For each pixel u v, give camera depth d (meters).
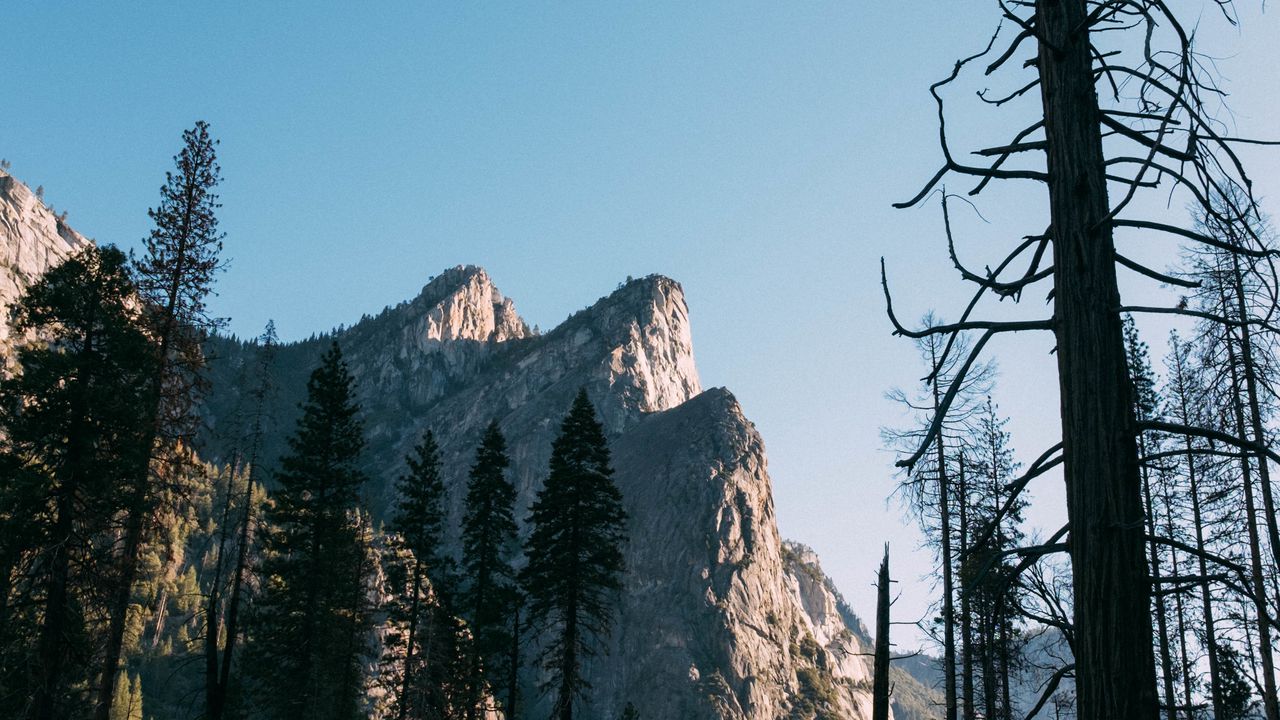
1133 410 3.98
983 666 22.91
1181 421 21.70
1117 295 4.09
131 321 28.34
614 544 42.09
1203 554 3.73
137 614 28.92
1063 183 4.23
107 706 26.30
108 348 27.23
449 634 46.41
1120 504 3.83
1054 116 4.32
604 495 42.25
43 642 25.20
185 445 29.45
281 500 42.44
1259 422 16.83
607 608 41.59
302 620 42.69
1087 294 4.06
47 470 25.61
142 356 27.45
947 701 23.14
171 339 29.80
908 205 4.43
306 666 42.31
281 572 42.34
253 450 38.16
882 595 10.59
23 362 26.58
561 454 42.66
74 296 27.22
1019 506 22.56
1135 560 3.80
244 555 38.75
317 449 43.38
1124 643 3.68
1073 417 4.00
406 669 46.38
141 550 28.48
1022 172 4.36
